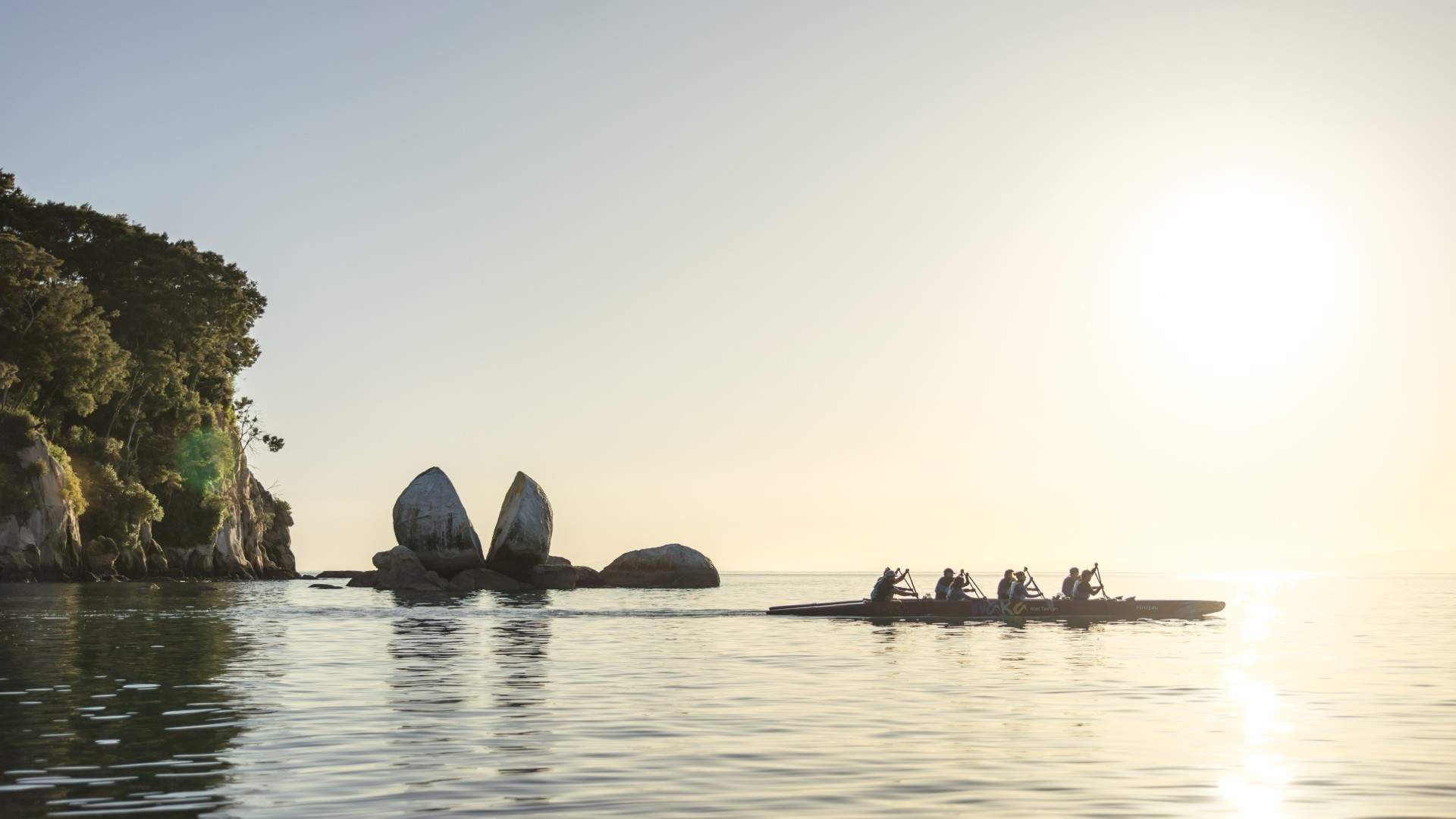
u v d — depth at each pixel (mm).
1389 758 11789
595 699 16219
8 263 72562
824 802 9672
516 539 65000
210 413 94812
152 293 87500
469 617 37250
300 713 14727
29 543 68562
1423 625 35344
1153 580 142250
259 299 98188
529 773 10828
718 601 52406
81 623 32625
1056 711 15188
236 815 9148
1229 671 20422
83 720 14031
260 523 111250
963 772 10945
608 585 75875
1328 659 23000
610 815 9164
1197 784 10469
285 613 39125
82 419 84188
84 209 89500
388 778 10562
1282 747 12414
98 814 9172
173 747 12125
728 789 10164
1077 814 9305
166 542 90125
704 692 17141
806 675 19609
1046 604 36406
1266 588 92875
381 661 21922
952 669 20688
